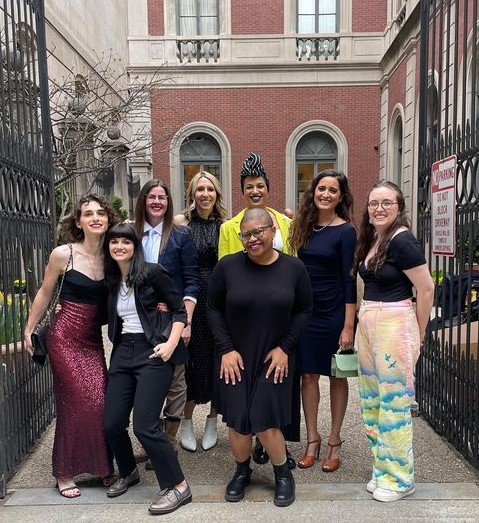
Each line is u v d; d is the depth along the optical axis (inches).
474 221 127.5
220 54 566.6
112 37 582.2
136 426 105.0
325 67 563.5
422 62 170.7
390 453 110.0
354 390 190.5
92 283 112.8
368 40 561.3
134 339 109.9
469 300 130.0
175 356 111.1
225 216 141.9
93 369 114.8
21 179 136.0
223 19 564.4
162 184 125.9
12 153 129.0
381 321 107.7
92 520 104.2
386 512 105.7
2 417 117.2
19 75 140.9
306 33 566.9
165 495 107.3
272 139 572.4
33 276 144.9
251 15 562.9
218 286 108.7
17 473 127.6
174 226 128.9
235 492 111.2
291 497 109.4
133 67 561.6
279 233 126.7
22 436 134.1
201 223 138.9
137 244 109.7
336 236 120.4
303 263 114.3
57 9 413.4
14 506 110.6
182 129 528.7
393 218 107.0
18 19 140.2
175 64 565.6
